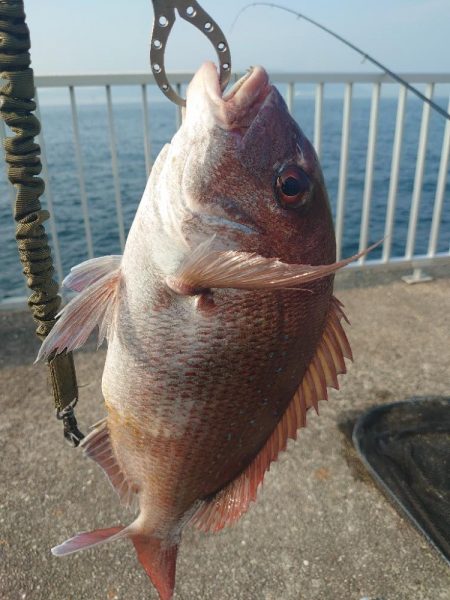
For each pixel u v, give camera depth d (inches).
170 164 11.6
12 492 22.1
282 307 11.6
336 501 21.8
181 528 13.9
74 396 15.0
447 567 19.0
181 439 12.3
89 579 18.6
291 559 19.4
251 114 11.2
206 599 18.0
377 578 18.7
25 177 12.4
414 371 31.0
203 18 10.7
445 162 41.5
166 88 11.3
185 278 10.7
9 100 11.7
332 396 28.6
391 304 39.7
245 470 13.7
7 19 11.1
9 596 18.0
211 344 11.5
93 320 12.5
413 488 22.1
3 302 38.0
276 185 11.3
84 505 21.6
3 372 30.9
